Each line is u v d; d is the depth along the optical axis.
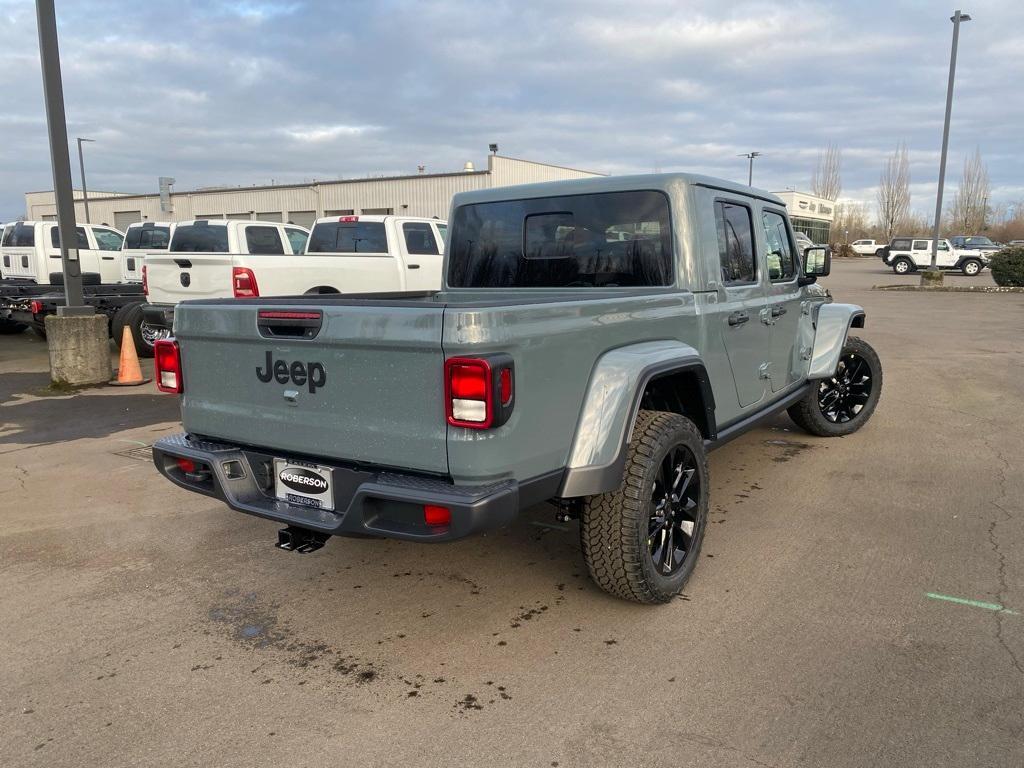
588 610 3.45
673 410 3.88
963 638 3.12
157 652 3.15
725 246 4.23
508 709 2.71
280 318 3.02
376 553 4.14
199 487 3.39
